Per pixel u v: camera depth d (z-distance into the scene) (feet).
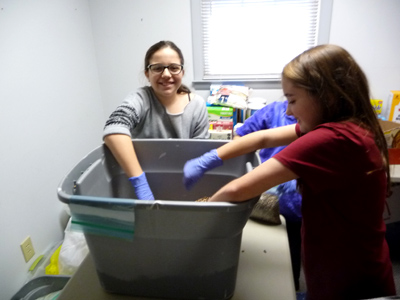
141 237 1.83
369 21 6.10
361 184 2.02
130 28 6.72
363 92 2.05
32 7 4.61
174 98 3.89
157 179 3.05
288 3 6.38
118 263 2.00
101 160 2.68
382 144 2.14
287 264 2.41
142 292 2.13
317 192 2.01
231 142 2.72
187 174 2.63
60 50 5.41
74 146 5.96
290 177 1.93
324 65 1.91
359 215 2.15
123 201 1.67
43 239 5.05
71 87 5.83
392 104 6.00
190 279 2.01
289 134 2.65
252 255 2.50
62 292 2.21
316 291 2.56
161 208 1.66
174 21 6.60
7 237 4.25
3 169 4.11
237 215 1.74
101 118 7.36
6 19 4.10
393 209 5.90
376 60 6.38
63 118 5.53
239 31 6.75
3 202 4.15
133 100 3.49
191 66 6.99
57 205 5.39
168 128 3.91
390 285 2.57
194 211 1.67
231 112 6.12
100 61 7.04
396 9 5.91
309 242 2.41
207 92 7.20
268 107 4.21
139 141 2.90
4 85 4.09
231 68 7.14
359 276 2.36
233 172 2.85
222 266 1.94
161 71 3.57
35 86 4.71
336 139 1.87
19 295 4.17
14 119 4.28
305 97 1.97
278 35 6.70
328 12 6.15
